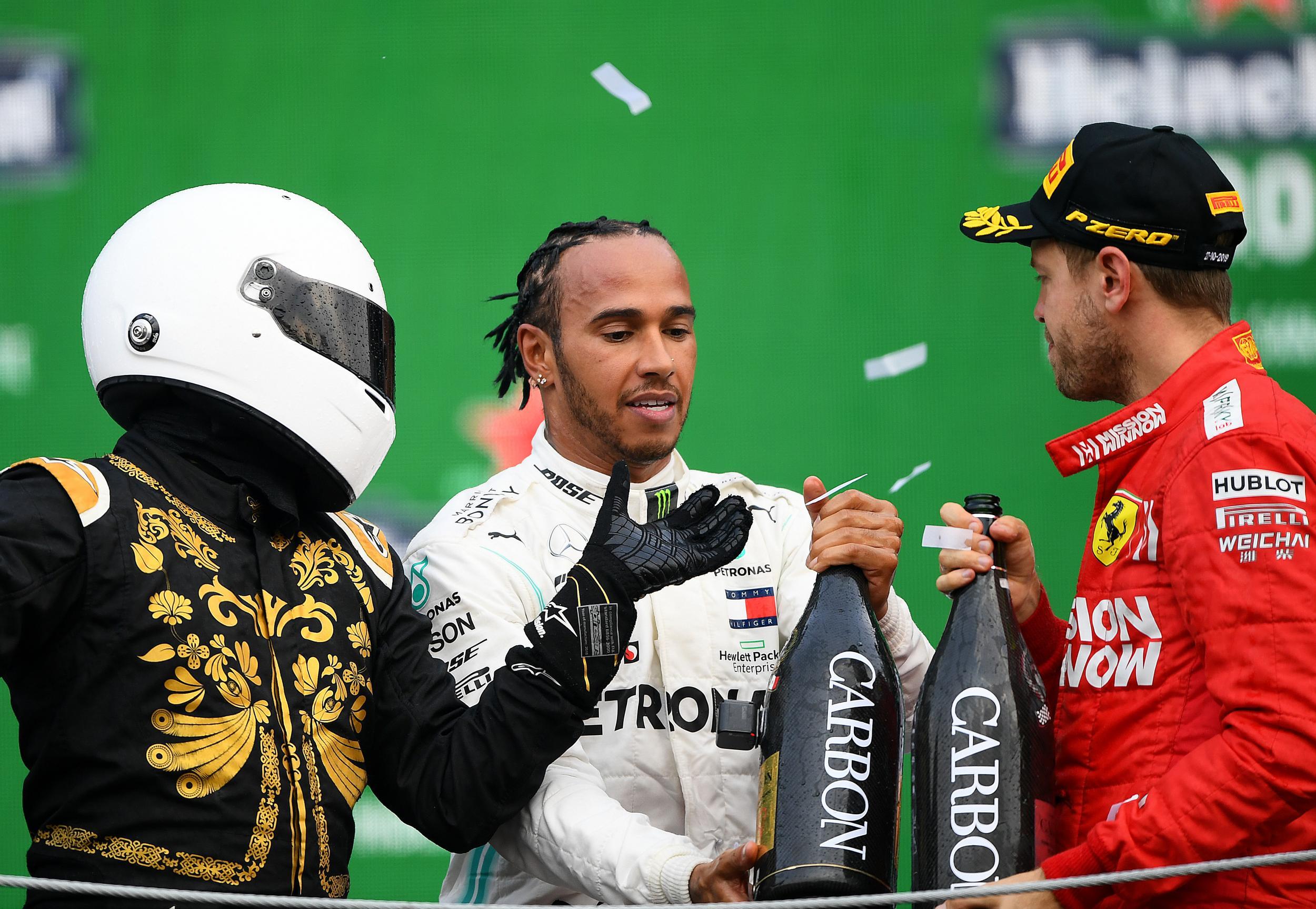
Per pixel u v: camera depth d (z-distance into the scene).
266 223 7.53
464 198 18.31
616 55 18.55
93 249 18.03
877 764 7.21
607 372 8.31
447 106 18.44
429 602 8.38
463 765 7.32
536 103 18.48
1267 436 7.02
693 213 18.31
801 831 7.03
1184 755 7.06
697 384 17.95
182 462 7.25
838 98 18.47
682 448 17.83
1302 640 6.70
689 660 8.34
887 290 18.14
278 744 6.95
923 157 18.38
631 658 8.34
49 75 18.23
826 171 18.38
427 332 17.97
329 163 18.34
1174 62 18.31
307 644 7.21
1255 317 17.92
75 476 6.85
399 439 17.62
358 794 7.30
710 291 18.14
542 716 7.27
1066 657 7.70
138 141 18.25
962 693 7.34
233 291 7.31
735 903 6.50
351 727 7.30
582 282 8.39
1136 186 7.61
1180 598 7.08
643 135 18.41
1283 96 18.14
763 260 18.22
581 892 8.06
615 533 7.46
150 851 6.62
